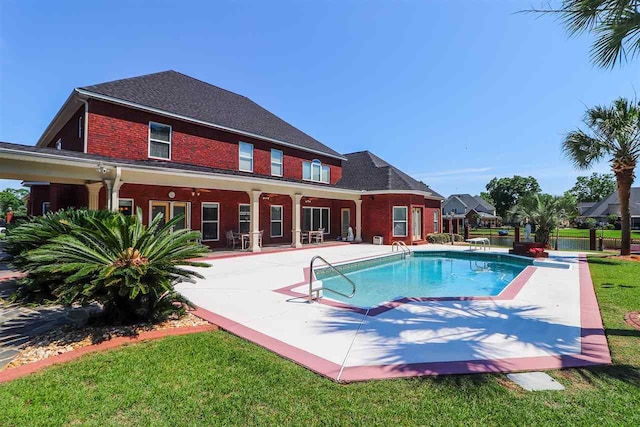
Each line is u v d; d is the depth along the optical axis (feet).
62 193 43.91
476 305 19.27
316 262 38.04
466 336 14.10
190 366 11.09
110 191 30.40
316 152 68.18
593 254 45.91
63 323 15.69
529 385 9.82
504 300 20.39
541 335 14.20
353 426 7.88
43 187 55.01
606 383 9.93
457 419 8.13
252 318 16.70
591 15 15.65
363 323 15.92
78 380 10.06
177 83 53.31
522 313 17.56
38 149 27.04
